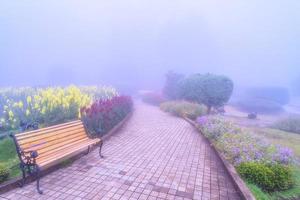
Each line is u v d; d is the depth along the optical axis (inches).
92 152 221.6
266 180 156.9
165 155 226.8
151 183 158.2
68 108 270.2
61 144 169.2
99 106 299.1
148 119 480.4
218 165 204.2
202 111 507.8
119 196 136.9
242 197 140.2
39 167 131.7
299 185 170.7
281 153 219.8
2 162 169.6
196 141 295.9
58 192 137.3
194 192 148.6
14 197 128.2
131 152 230.1
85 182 153.2
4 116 239.8
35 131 146.5
